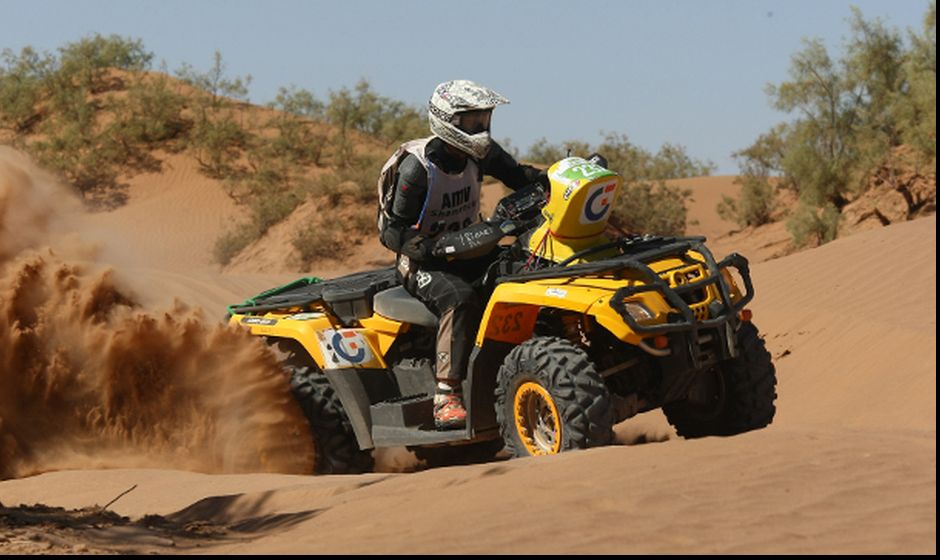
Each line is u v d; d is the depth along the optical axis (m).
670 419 12.78
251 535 8.16
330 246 59.00
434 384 12.97
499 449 14.24
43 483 12.02
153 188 89.75
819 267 23.80
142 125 96.88
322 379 13.69
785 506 7.36
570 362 10.87
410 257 12.35
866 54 49.78
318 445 13.63
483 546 6.72
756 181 58.66
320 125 97.69
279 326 13.98
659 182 70.94
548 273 11.41
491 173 13.13
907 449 8.77
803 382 17.53
